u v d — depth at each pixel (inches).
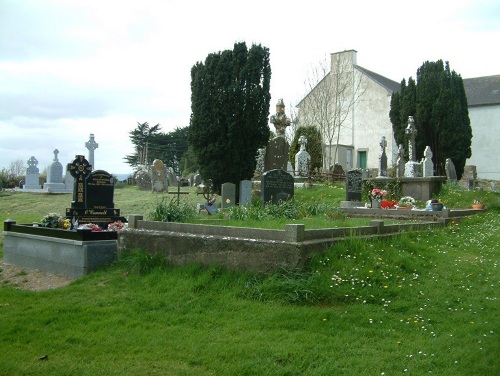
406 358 204.8
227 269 313.6
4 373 197.6
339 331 235.5
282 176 632.4
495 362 201.6
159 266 341.7
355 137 1886.1
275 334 232.4
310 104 1808.6
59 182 1243.2
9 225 458.3
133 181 1738.4
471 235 499.5
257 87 919.0
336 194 941.2
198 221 473.4
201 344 223.5
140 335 237.9
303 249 292.7
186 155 2669.8
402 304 271.4
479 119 1732.3
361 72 1873.8
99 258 370.9
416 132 1107.9
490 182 1417.3
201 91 912.9
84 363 207.8
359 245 329.7
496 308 275.6
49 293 321.1
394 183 899.4
